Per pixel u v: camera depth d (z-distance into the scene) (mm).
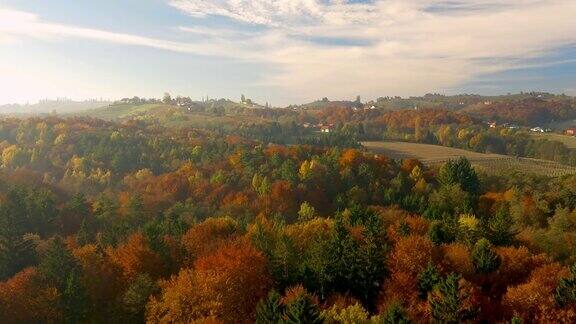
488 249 59062
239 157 134125
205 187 117125
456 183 106500
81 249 61094
